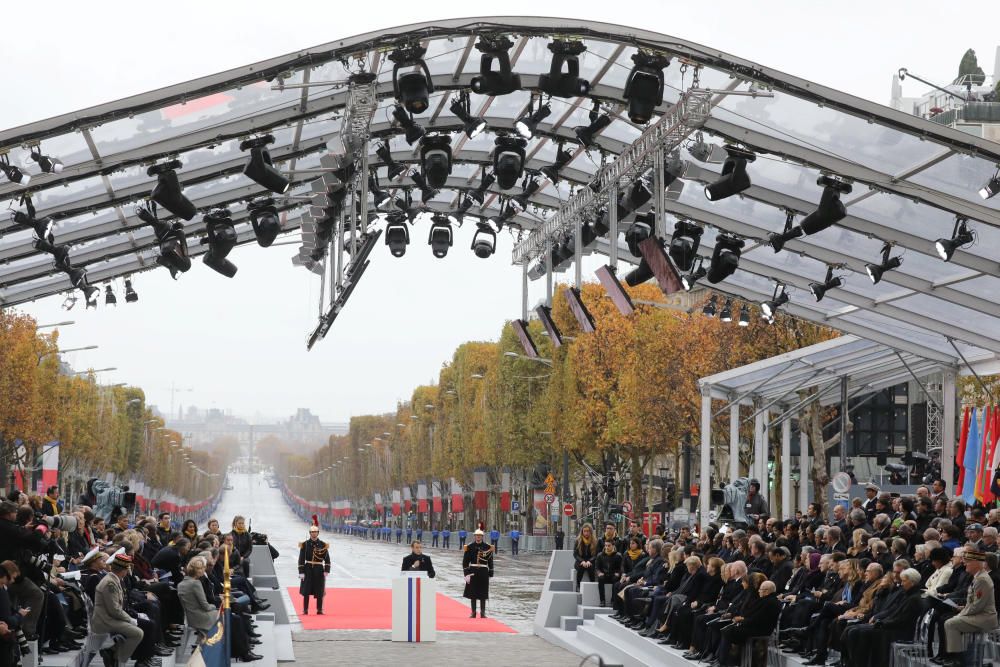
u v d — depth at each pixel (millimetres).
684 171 24016
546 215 30484
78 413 92812
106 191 25781
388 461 162625
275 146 26016
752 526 25891
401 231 29156
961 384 47156
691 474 72688
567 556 28750
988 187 21500
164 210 27922
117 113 21562
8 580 13633
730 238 26297
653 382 55031
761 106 22203
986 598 15188
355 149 23328
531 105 22672
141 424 135000
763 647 18453
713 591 20859
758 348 50031
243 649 20781
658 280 23062
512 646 25453
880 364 35375
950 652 15211
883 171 22859
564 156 26234
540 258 31047
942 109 75312
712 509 37438
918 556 18281
